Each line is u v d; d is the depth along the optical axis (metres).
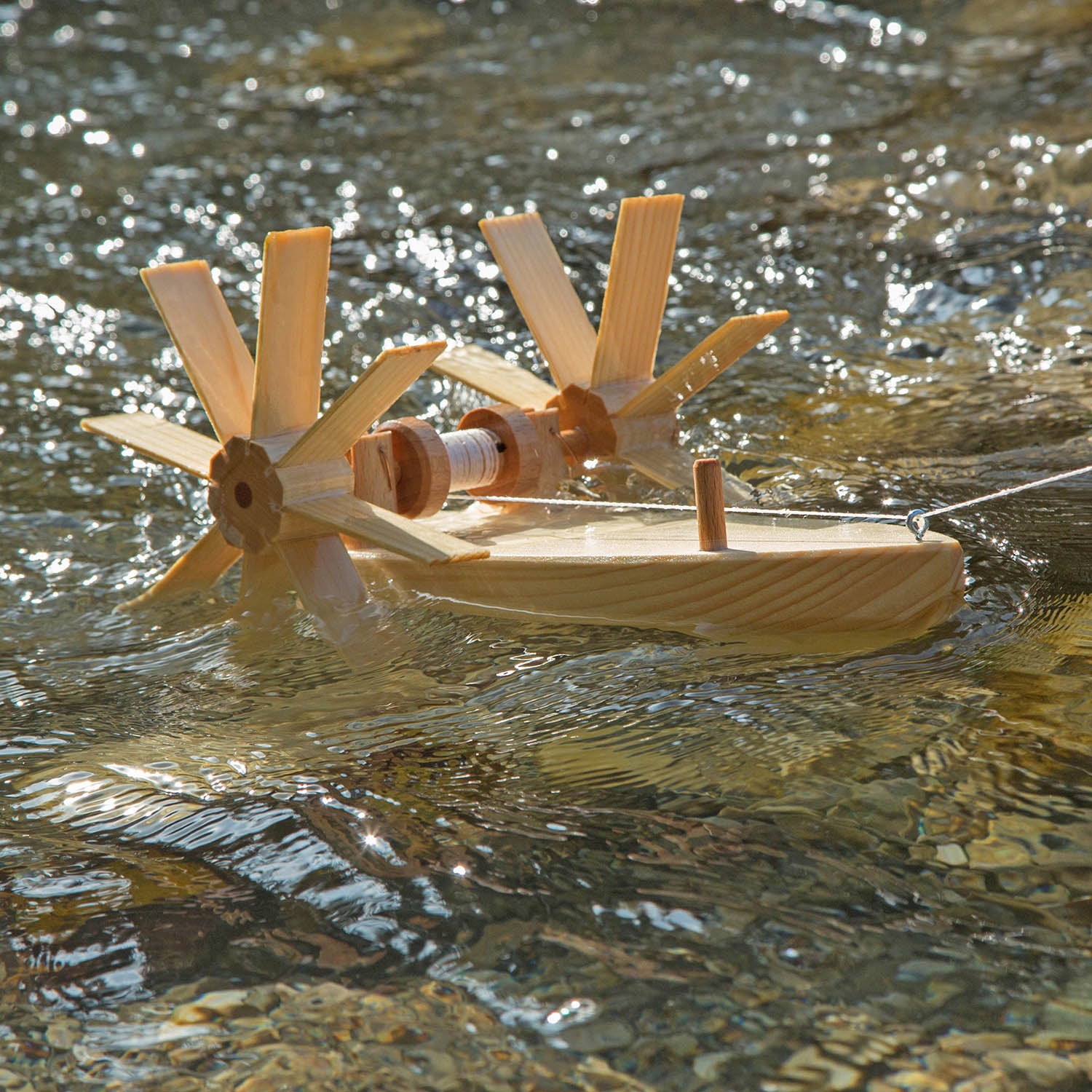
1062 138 7.06
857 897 1.80
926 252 5.77
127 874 1.99
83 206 7.34
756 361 4.79
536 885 1.88
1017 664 2.39
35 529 3.71
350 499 2.88
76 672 2.79
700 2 11.70
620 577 2.70
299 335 2.86
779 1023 1.60
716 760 2.17
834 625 2.59
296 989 1.72
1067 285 5.20
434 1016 1.65
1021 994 1.61
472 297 5.79
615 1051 1.57
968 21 10.31
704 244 6.23
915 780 2.05
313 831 2.07
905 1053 1.54
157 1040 1.65
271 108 9.45
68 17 12.48
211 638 2.92
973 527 3.11
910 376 4.51
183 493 3.98
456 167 7.81
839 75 9.30
